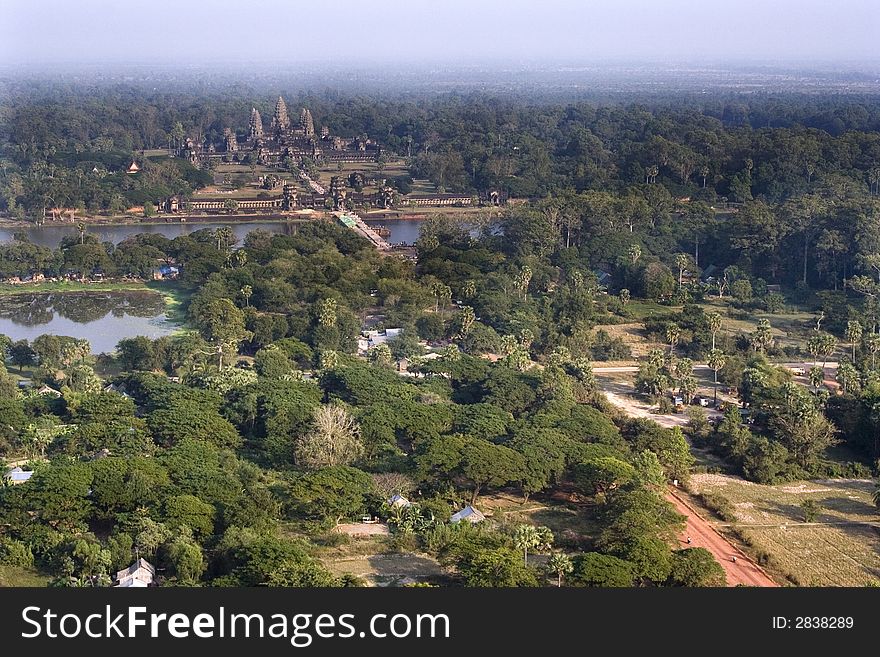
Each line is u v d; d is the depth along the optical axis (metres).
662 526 157.50
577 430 197.50
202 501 159.12
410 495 174.50
